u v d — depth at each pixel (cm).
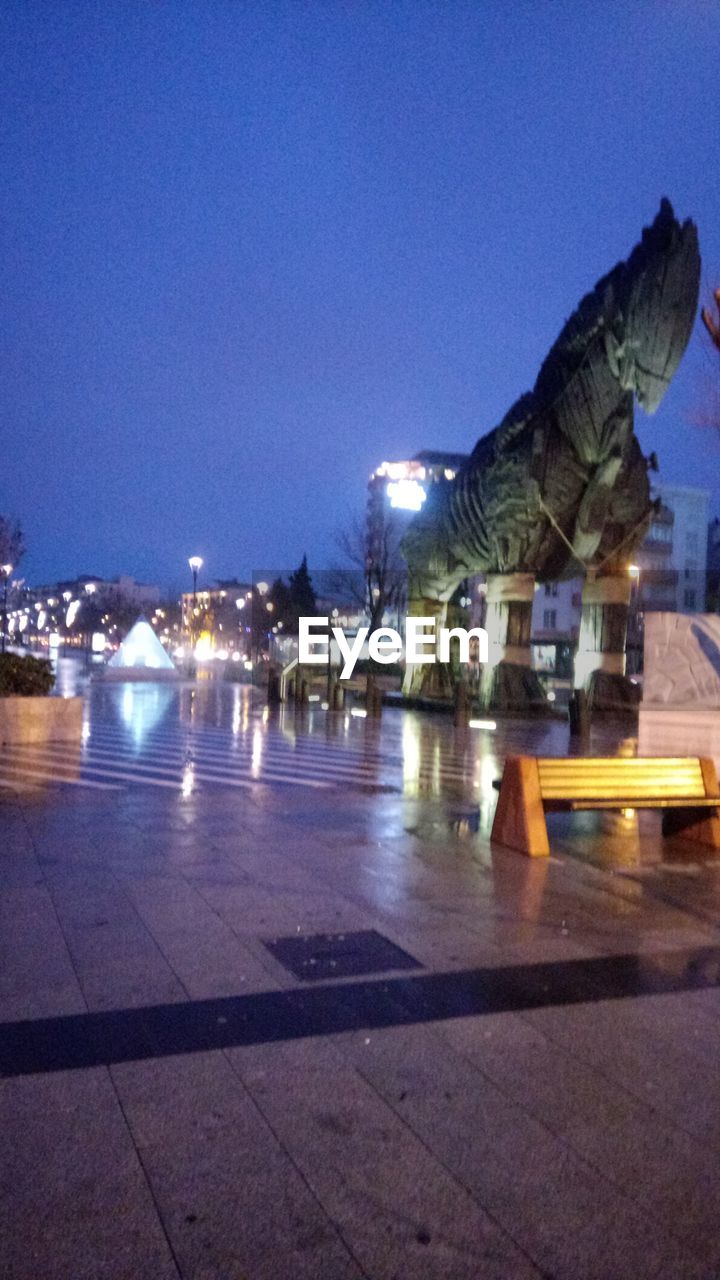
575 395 2138
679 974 502
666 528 5844
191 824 885
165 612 11362
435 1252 270
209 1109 346
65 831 839
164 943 531
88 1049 393
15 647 9044
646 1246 275
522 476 2239
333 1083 370
